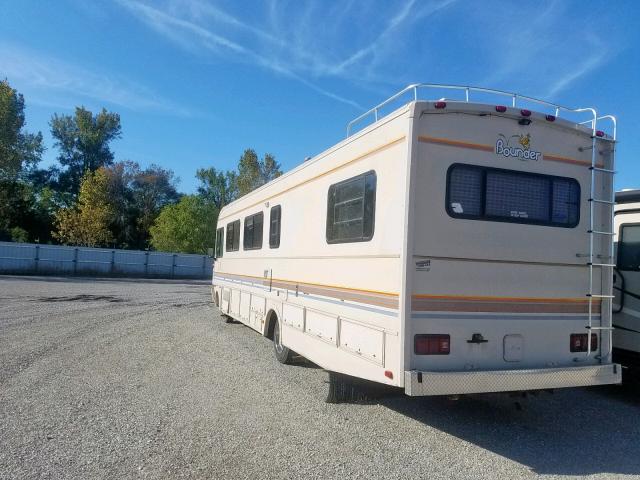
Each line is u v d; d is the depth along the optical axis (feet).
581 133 18.83
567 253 18.37
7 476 13.89
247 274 35.22
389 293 16.98
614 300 23.21
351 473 14.99
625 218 23.18
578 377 17.52
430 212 16.62
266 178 152.25
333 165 21.67
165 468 14.79
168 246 149.59
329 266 21.45
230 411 20.11
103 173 161.68
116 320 44.37
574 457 16.78
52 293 68.49
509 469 15.66
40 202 186.19
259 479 14.35
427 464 15.84
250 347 33.32
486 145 17.42
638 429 19.74
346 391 21.62
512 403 22.56
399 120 17.21
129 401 20.86
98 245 153.69
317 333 22.41
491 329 17.11
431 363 16.37
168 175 217.36
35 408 19.58
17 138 128.16
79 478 13.94
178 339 35.70
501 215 17.47
